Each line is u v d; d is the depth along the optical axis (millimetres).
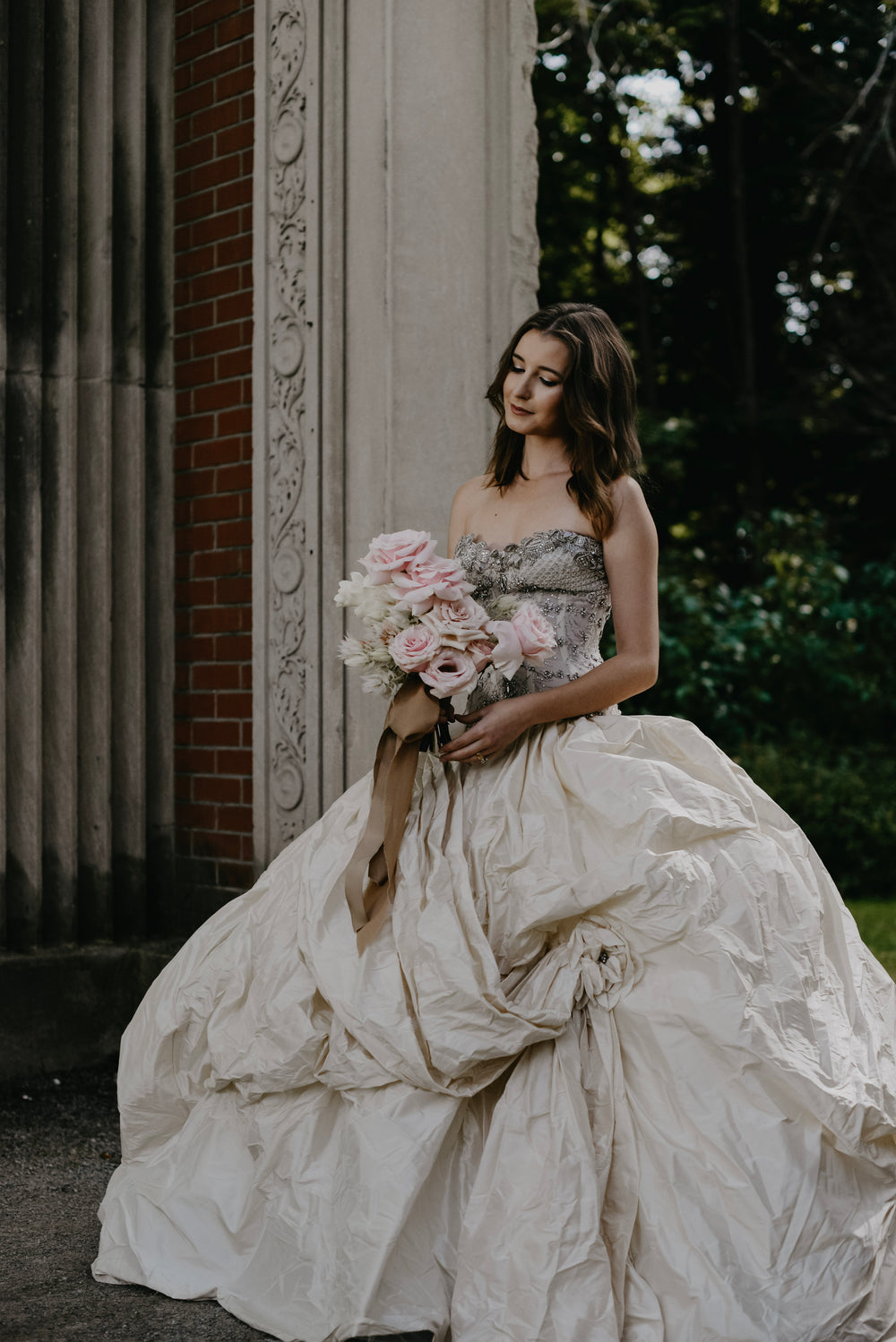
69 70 4355
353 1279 2215
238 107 4281
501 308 3984
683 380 16797
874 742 10125
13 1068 4082
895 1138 2371
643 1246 2225
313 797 3902
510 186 3984
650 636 2729
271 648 4062
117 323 4426
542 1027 2350
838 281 15938
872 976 2678
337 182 3889
